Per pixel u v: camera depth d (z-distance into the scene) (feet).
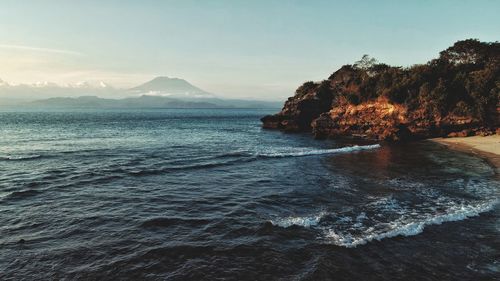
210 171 91.81
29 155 115.44
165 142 164.55
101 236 46.06
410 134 172.04
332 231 47.75
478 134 165.37
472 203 61.00
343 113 203.00
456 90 172.55
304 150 139.23
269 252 41.16
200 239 45.27
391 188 72.59
